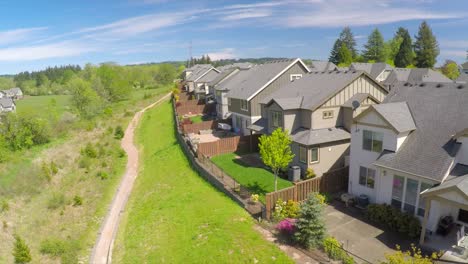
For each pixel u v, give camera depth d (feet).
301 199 73.46
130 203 96.22
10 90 475.72
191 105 217.77
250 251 55.93
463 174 53.88
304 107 91.30
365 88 96.27
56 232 81.76
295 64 130.62
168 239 67.92
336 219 66.28
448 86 69.87
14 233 80.28
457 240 53.01
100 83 294.25
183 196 87.20
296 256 53.47
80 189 108.88
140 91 401.70
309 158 85.71
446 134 60.34
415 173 57.82
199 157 106.73
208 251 58.49
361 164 73.05
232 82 173.58
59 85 531.09
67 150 154.40
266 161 75.56
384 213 62.85
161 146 148.56
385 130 66.33
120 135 176.14
